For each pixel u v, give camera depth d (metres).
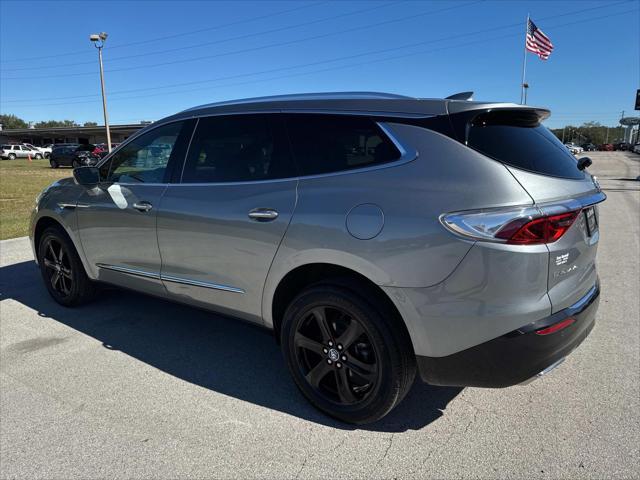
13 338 3.94
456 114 2.44
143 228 3.53
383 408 2.55
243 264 2.96
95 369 3.41
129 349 3.73
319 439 2.60
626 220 9.73
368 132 2.61
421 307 2.33
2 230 8.61
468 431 2.64
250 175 3.00
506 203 2.19
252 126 3.07
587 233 2.61
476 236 2.18
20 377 3.30
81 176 3.89
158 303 4.75
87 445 2.56
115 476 2.33
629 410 2.79
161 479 2.31
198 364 3.48
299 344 2.81
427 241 2.27
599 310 4.40
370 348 2.56
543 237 2.21
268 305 2.93
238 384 3.20
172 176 3.42
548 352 2.30
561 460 2.38
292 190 2.75
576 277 2.52
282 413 2.85
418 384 3.17
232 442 2.58
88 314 4.46
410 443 2.55
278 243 2.75
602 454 2.42
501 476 2.29
